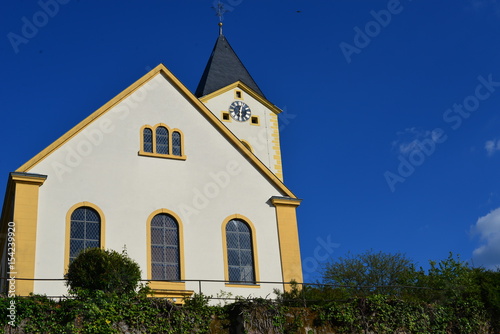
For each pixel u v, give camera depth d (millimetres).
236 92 44562
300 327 24375
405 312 26266
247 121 44000
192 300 23516
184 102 31500
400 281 38562
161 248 28547
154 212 28906
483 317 27875
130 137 29688
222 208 30266
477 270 30156
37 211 26844
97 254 23578
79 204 27672
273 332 23797
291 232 31078
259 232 30578
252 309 23797
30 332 20344
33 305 20656
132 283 23484
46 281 25984
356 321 25266
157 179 29516
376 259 47344
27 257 26031
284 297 25609
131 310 22047
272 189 31703
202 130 31312
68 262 26609
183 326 22641
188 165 30375
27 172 27203
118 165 28984
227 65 46406
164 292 27469
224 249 29562
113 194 28422
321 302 25375
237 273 29562
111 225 27906
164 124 30641
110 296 22109
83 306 21203
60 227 27016
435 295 28484
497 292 28344
